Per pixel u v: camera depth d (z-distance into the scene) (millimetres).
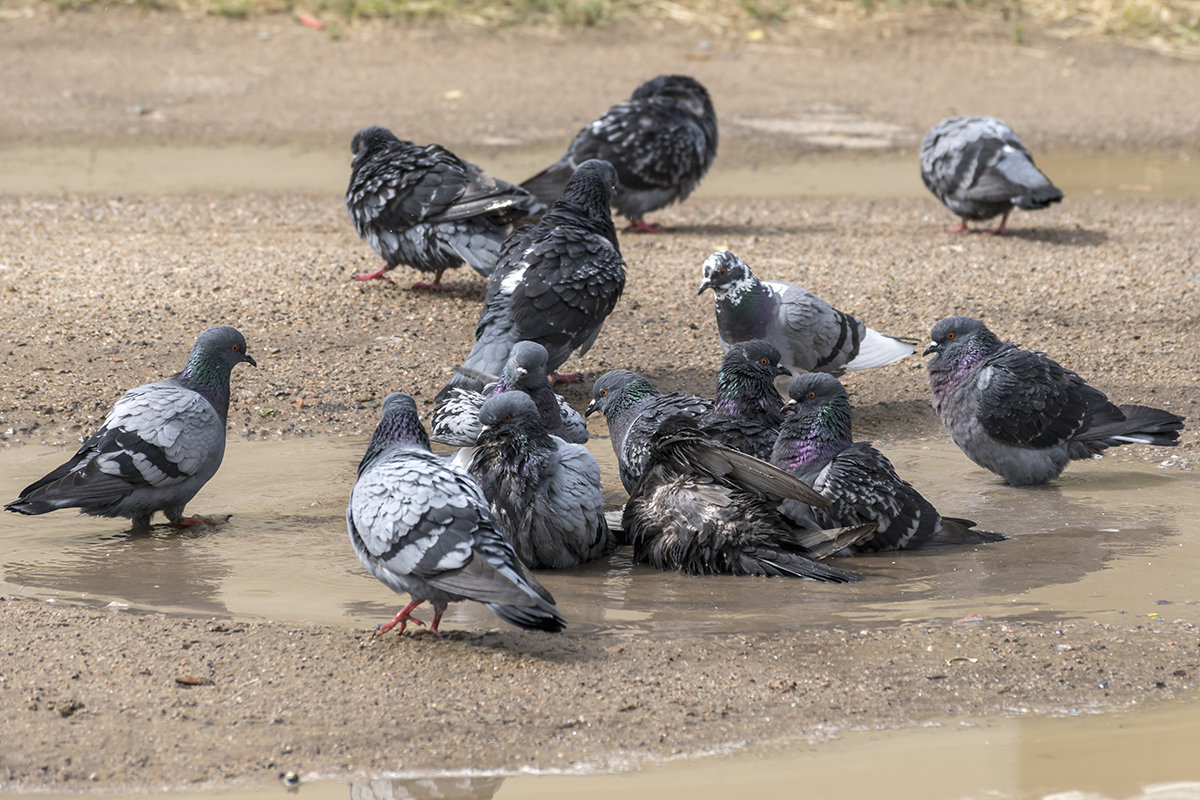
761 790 6176
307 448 12086
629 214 20812
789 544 9352
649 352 14914
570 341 12984
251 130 25969
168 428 9852
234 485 11156
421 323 15656
